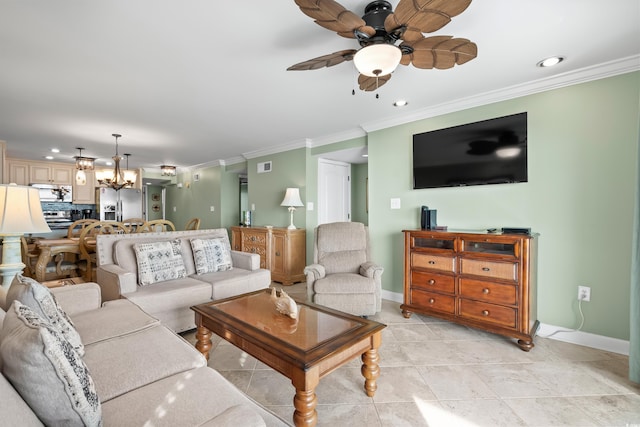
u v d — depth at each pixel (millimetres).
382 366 2141
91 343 1457
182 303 2535
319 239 3438
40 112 3307
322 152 4617
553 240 2600
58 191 6598
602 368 2107
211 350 2389
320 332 1649
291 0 1582
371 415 1632
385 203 3723
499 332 2473
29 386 768
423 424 1566
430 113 3287
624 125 2293
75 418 824
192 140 4652
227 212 6605
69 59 2178
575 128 2488
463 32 1881
